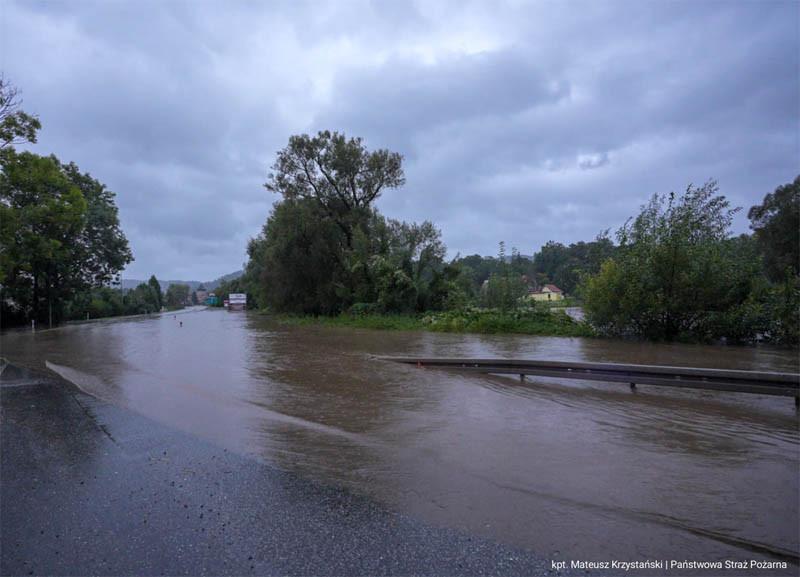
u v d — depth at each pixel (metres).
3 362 12.70
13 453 5.05
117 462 4.78
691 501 3.91
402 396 7.92
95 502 3.87
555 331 18.94
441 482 4.29
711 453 5.07
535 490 4.12
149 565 2.98
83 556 3.09
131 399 7.74
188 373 10.43
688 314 15.90
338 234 34.78
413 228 33.06
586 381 9.15
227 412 6.84
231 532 3.39
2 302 35.59
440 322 22.25
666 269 15.82
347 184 36.19
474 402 7.47
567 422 6.32
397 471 4.56
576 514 3.67
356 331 22.52
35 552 3.13
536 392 8.21
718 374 7.54
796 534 3.40
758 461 4.83
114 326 31.73
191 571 2.92
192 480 4.33
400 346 15.43
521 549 3.18
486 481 4.32
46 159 26.19
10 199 26.25
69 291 39.22
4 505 3.82
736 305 15.29
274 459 4.88
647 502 3.89
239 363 11.93
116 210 43.50
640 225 16.78
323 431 5.88
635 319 16.62
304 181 36.12
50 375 10.36
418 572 2.91
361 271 30.45
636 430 5.93
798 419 6.43
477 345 15.47
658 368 7.98
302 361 12.10
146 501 3.89
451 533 3.39
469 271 31.66
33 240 27.00
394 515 3.65
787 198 43.91
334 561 3.04
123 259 43.12
